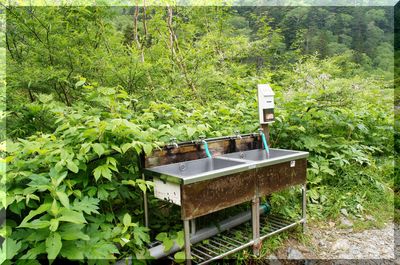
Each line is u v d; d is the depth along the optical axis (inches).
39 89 131.2
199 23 260.5
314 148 148.3
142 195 93.6
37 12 133.3
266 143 117.9
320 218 118.6
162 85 159.6
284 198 120.5
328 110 167.5
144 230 78.2
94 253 63.2
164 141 96.9
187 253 77.0
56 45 134.6
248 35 281.4
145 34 205.3
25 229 69.2
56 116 103.0
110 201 88.2
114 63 143.9
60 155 74.4
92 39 154.9
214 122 134.1
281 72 236.4
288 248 99.7
